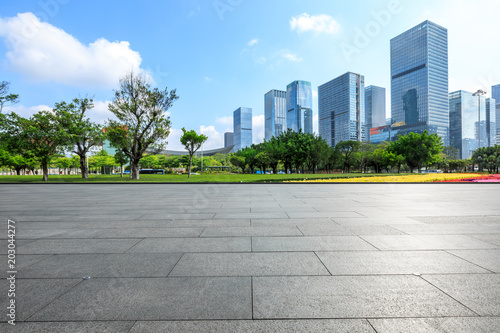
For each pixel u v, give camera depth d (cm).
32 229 584
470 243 456
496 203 983
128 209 874
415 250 420
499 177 2630
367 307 251
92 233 545
